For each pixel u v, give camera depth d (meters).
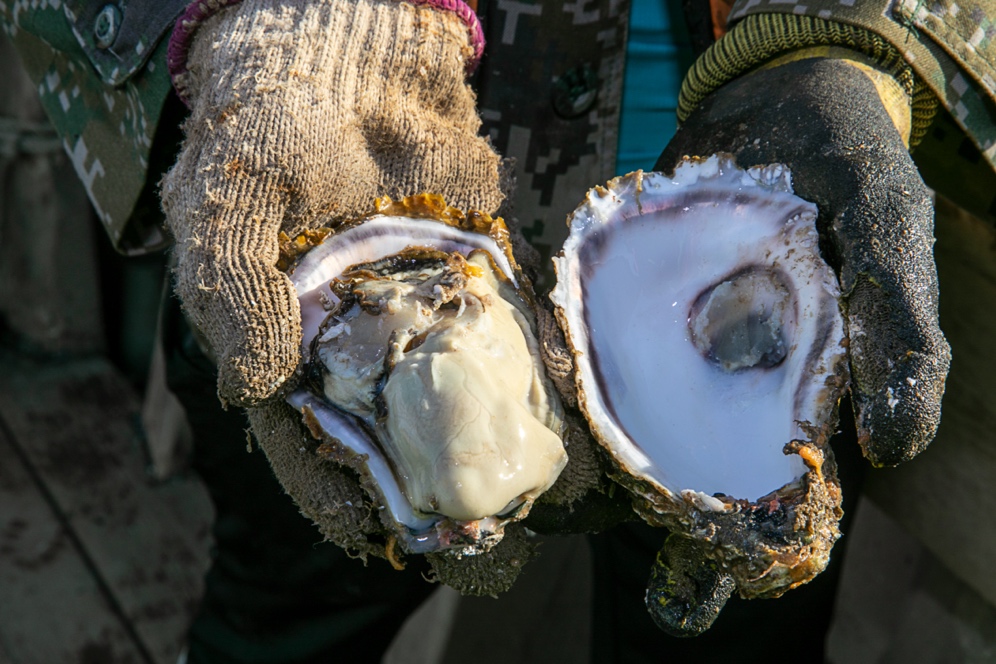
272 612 0.91
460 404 0.58
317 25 0.63
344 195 0.63
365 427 0.60
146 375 1.43
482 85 0.78
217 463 0.88
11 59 1.17
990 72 0.65
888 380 0.57
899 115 0.64
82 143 0.76
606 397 0.62
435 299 0.61
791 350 0.61
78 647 1.06
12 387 1.32
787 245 0.61
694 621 0.61
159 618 1.10
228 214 0.60
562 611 1.21
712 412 0.63
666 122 0.80
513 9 0.76
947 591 1.00
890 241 0.58
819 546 0.58
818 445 0.59
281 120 0.61
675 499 0.60
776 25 0.65
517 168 0.79
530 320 0.63
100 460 1.25
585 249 0.64
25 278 1.32
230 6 0.65
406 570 0.89
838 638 1.10
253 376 0.59
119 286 1.37
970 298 0.88
